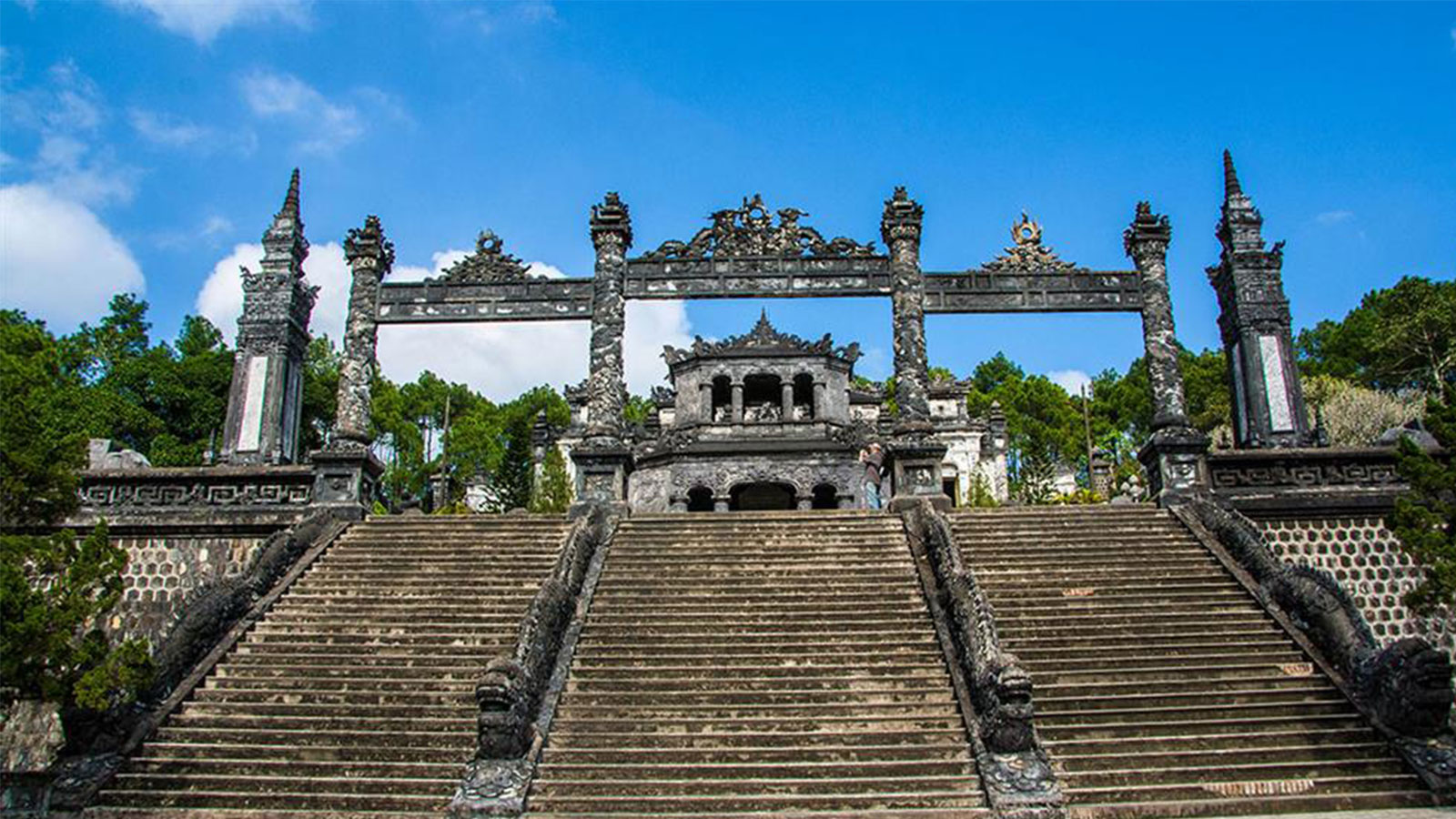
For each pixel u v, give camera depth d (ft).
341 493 69.77
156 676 45.29
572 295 81.25
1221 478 69.05
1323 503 65.77
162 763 42.04
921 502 65.31
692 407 136.05
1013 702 39.75
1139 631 50.67
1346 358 174.81
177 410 145.48
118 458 79.10
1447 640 62.80
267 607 53.98
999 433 161.48
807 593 54.70
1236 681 46.34
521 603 54.39
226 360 150.30
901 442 73.51
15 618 38.37
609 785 39.55
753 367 136.36
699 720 43.65
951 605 49.88
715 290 80.94
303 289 81.10
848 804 38.34
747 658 48.21
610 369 77.36
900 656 48.16
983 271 81.20
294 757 42.24
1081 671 47.16
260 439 75.10
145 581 67.31
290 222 80.84
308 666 48.70
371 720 44.16
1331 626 47.93
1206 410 180.34
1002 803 37.24
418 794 39.73
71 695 40.42
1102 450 180.96
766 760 41.11
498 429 211.20
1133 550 59.72
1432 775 39.93
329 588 56.70
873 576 56.65
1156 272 79.82
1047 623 51.29
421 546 62.39
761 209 83.25
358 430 74.79
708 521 65.51
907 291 78.69
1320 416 132.77
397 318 80.64
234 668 48.70
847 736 42.29
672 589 55.72
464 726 43.70
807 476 125.90
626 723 43.47
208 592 52.31
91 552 40.65
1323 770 41.04
